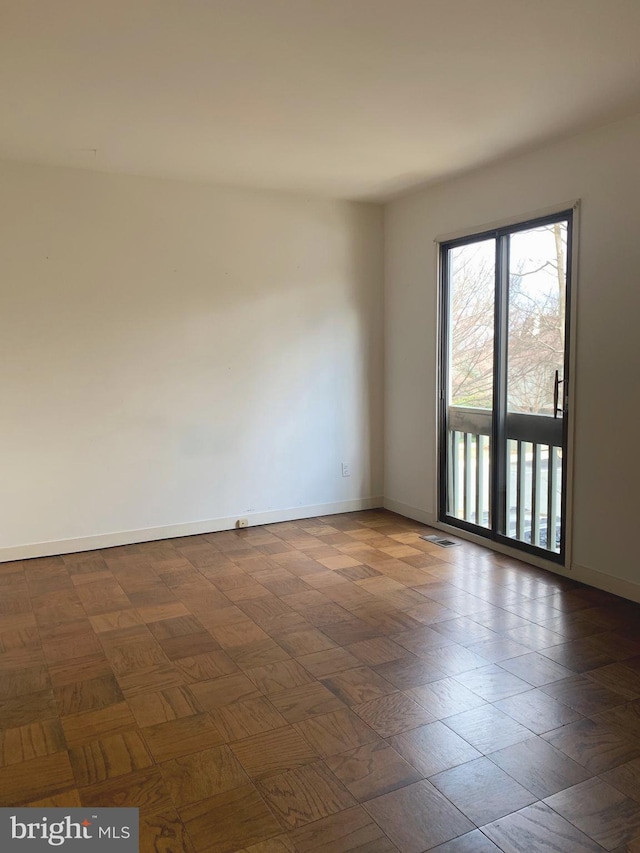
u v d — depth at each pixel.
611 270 3.30
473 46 2.47
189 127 3.31
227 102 3.00
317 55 2.54
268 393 4.76
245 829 1.76
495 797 1.88
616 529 3.37
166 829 1.76
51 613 3.22
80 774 1.99
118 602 3.37
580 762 2.03
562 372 3.68
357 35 2.38
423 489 4.85
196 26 2.30
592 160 3.37
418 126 3.30
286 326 4.77
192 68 2.64
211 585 3.60
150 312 4.30
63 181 3.98
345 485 5.17
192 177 4.24
